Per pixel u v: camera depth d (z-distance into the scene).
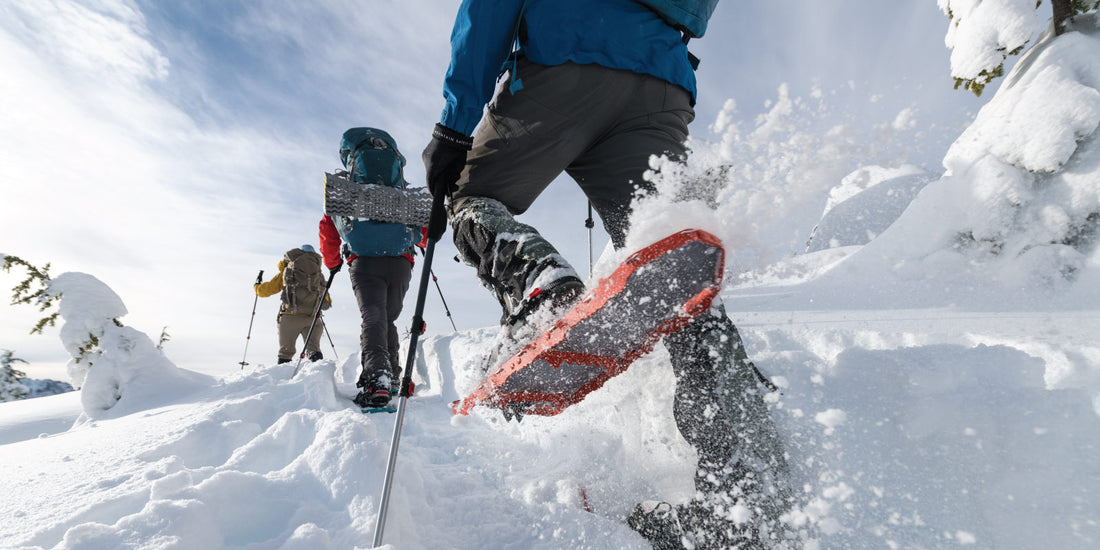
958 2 4.07
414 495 1.45
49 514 1.25
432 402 3.75
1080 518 1.03
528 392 1.42
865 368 1.42
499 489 1.65
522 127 1.52
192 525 1.12
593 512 1.45
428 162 1.55
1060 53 3.25
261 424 2.61
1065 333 1.59
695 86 1.68
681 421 1.19
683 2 1.54
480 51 1.46
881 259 3.55
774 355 1.69
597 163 1.58
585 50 1.46
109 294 3.68
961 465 1.18
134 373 3.54
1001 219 3.17
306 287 5.62
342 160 3.70
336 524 1.25
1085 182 2.95
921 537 1.09
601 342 1.20
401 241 3.38
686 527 1.15
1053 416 1.15
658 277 1.01
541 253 1.36
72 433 2.52
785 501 1.06
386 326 3.30
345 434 1.55
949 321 2.02
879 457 1.23
